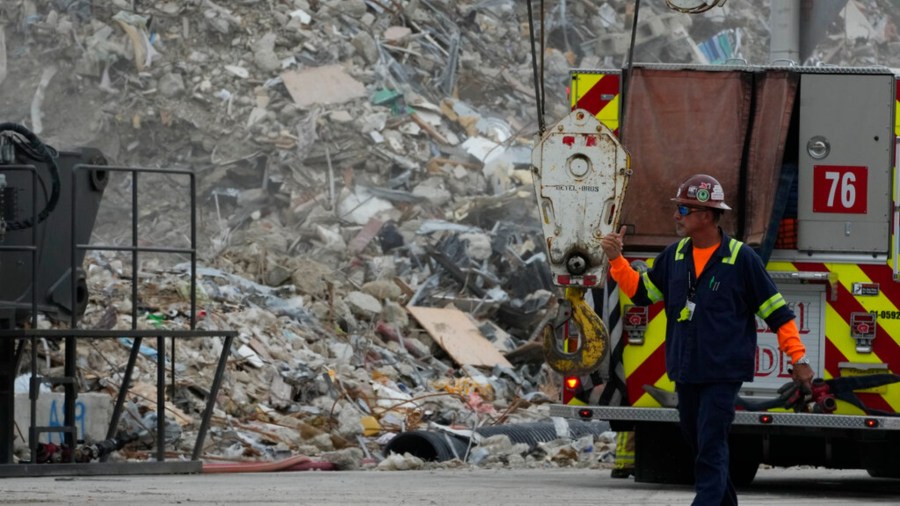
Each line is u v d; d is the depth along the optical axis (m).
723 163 28.00
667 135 28.20
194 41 80.88
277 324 46.69
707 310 18.20
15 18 80.88
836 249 27.55
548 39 91.25
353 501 21.62
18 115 77.44
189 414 38.50
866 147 27.70
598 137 25.52
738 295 18.25
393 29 85.38
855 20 99.81
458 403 44.62
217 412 38.78
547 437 40.22
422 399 44.50
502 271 61.22
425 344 52.25
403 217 68.25
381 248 63.69
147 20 81.62
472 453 37.38
